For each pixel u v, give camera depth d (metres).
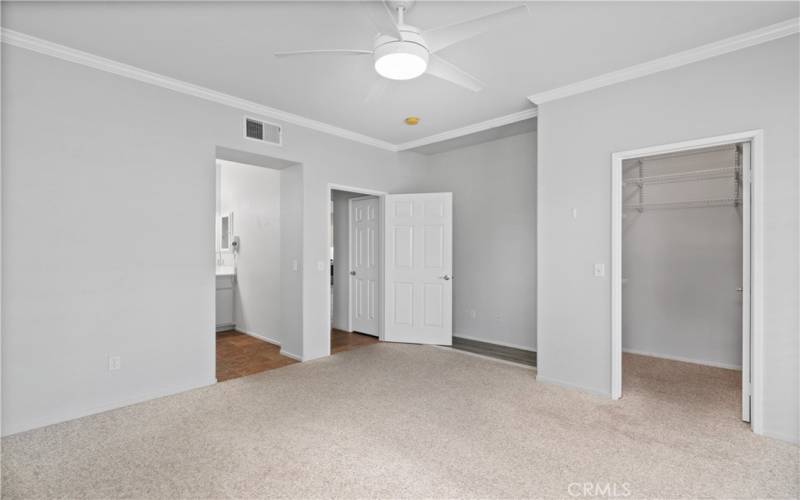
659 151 2.94
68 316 2.75
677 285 4.29
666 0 2.18
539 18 2.35
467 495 1.95
